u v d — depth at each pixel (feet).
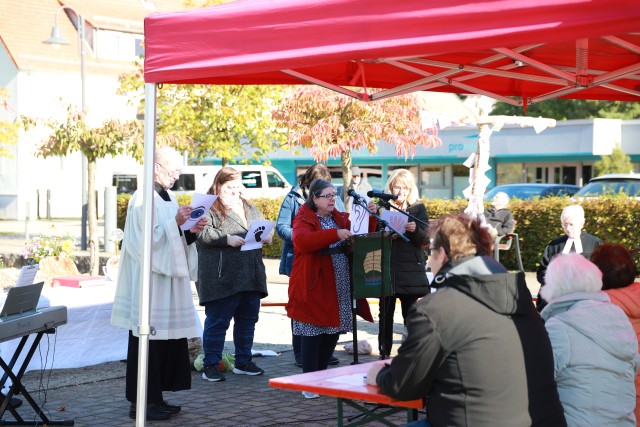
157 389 20.74
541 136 103.30
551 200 49.44
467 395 11.66
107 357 25.76
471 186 38.47
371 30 14.57
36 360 24.12
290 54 15.47
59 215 125.49
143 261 17.58
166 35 16.90
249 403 22.48
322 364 22.52
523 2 13.09
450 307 11.79
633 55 21.94
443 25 13.87
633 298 14.70
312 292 21.39
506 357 11.71
